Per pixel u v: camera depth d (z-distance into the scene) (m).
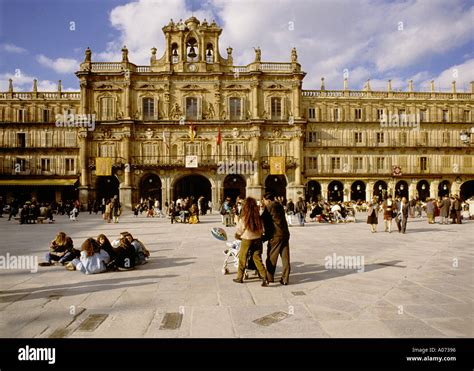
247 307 7.68
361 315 7.16
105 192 56.94
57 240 12.41
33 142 57.84
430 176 61.22
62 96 59.12
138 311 7.43
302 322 6.80
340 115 62.00
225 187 57.66
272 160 54.25
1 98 58.31
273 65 56.94
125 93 54.66
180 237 20.50
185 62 56.19
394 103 62.50
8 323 6.77
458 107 63.28
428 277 10.28
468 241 18.19
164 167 53.91
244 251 9.63
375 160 61.44
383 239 19.08
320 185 60.06
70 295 8.58
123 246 11.53
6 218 40.06
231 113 56.41
